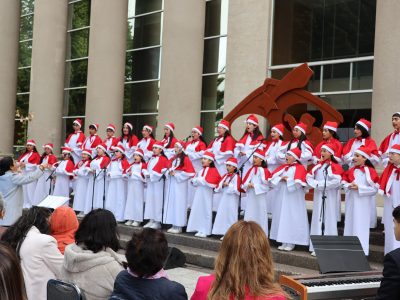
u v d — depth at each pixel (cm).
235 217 1045
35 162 1536
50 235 497
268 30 1605
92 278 391
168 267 809
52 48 2170
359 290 511
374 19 1573
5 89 2258
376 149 963
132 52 2320
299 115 1680
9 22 2273
